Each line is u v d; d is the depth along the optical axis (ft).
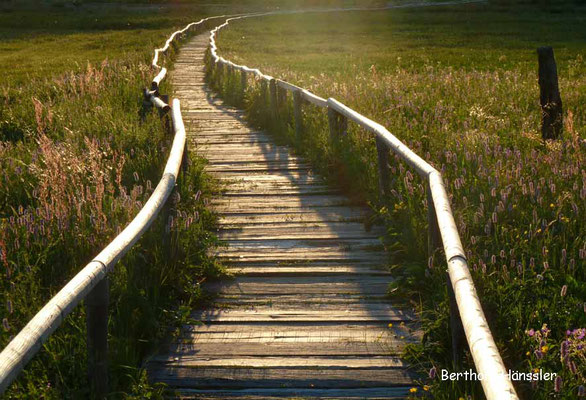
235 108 53.98
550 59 31.73
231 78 60.75
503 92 48.34
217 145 37.81
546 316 14.07
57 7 235.40
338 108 29.32
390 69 82.48
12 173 27.43
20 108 47.55
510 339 13.60
